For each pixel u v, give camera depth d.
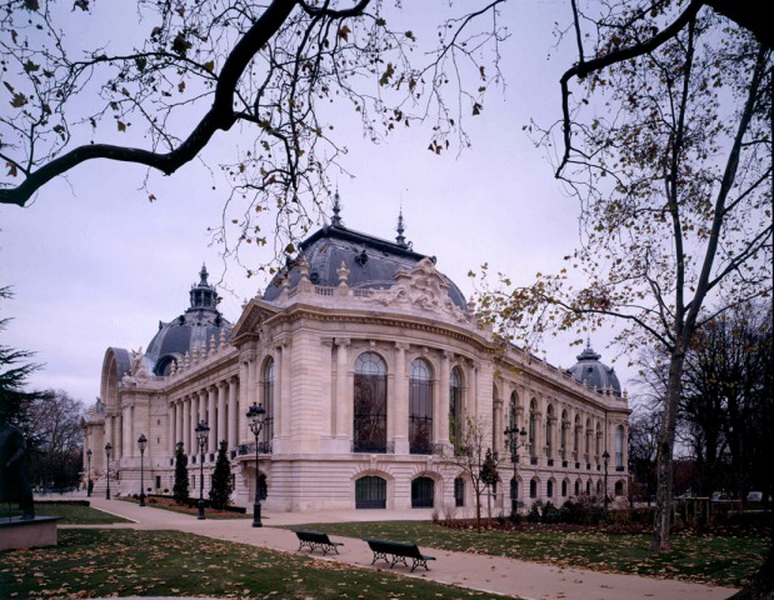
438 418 59.31
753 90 22.30
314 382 54.78
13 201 8.24
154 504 62.56
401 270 59.69
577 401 103.12
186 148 9.06
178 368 101.06
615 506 56.59
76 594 14.58
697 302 24.25
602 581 17.42
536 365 85.12
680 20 9.09
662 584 16.98
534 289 24.59
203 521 40.34
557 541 27.61
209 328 110.06
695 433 59.44
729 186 23.97
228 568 18.53
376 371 57.78
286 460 53.84
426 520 43.59
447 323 59.78
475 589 15.86
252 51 8.42
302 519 43.00
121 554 21.50
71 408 137.88
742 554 22.28
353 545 26.08
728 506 37.44
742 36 21.69
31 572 17.50
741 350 45.59
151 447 103.38
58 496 96.25
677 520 33.53
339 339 55.97
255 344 64.44
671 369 24.86
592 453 108.50
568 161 12.12
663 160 24.53
